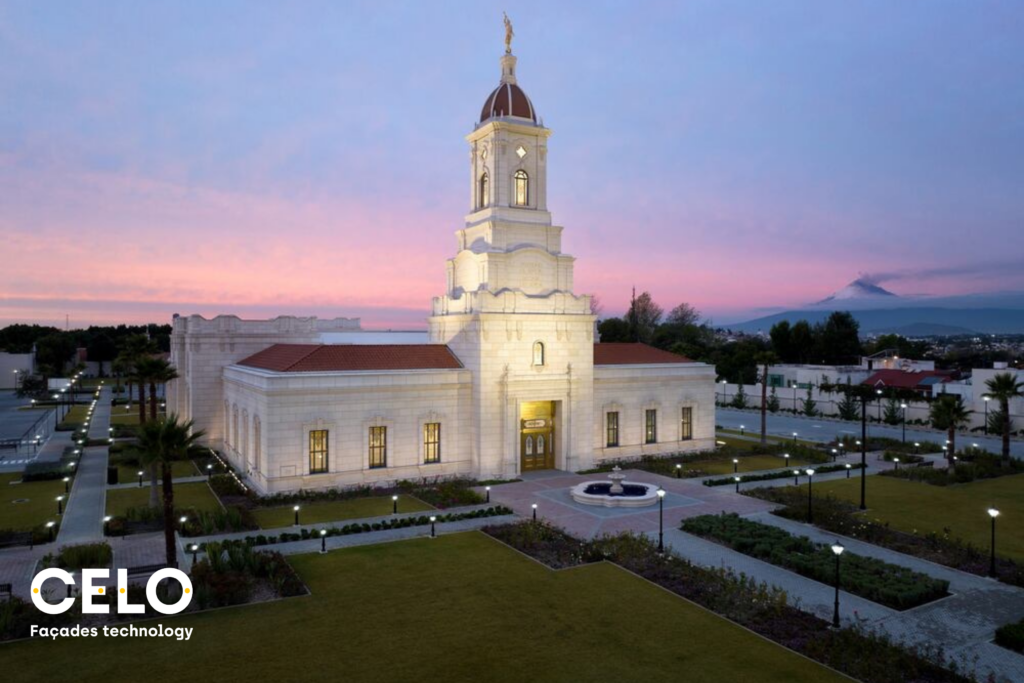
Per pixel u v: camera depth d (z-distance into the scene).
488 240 56.59
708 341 168.62
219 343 65.69
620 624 26.33
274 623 26.23
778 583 31.12
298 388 48.03
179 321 72.19
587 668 22.84
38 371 153.75
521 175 58.38
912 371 115.31
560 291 58.09
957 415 56.91
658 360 68.44
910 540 37.66
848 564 32.12
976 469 55.72
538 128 57.97
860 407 94.88
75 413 100.81
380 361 53.97
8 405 115.00
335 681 21.88
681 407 66.19
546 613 27.36
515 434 55.28
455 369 54.75
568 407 57.59
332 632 25.47
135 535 37.97
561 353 57.53
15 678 21.91
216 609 27.53
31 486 50.81
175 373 61.25
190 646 24.23
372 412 50.78
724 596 28.67
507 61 59.84
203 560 32.09
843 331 152.38
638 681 22.03
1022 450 70.31
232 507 42.97
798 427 87.56
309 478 48.50
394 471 51.59
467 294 55.78
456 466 54.44
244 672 22.41
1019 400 80.62
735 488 51.00
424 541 37.06
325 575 31.58
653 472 56.88
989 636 25.73
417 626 26.06
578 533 39.03
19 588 29.86
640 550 34.66
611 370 61.66
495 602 28.47
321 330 81.50
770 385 113.94
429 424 53.69
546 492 49.62
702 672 22.62
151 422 31.69
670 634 25.48
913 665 22.62
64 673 22.28
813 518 41.50
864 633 25.69
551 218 59.12
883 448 70.12
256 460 50.66
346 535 38.25
